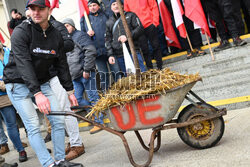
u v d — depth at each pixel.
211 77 5.38
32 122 3.10
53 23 3.87
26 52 2.93
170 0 6.36
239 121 3.87
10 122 4.54
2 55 4.56
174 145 3.55
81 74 5.34
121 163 3.34
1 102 4.44
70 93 3.41
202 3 6.35
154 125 2.95
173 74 3.07
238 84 4.76
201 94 5.03
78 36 5.20
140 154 3.50
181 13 6.00
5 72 3.15
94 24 5.70
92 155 4.02
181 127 3.16
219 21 5.91
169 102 2.90
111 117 3.09
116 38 5.27
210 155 2.90
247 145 2.94
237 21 6.15
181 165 2.80
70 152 4.13
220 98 4.84
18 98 3.12
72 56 5.34
